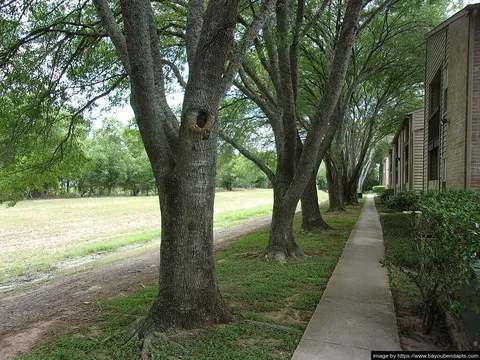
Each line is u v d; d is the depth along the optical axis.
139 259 10.85
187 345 3.57
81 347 3.69
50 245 14.47
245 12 10.00
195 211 4.05
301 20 7.99
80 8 7.75
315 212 12.33
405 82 17.91
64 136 9.44
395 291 5.45
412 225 5.46
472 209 4.00
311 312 4.69
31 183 8.81
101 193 65.69
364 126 26.91
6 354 3.88
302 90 15.84
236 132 15.47
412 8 11.70
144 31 3.93
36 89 7.98
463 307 3.14
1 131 8.04
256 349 3.52
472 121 8.64
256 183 107.94
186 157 4.02
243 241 11.06
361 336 3.79
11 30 7.23
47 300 6.92
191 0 5.04
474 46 8.64
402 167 25.62
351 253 8.28
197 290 4.04
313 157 7.09
